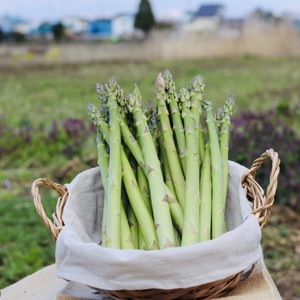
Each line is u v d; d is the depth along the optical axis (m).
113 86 0.65
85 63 7.35
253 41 7.52
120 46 8.59
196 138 0.64
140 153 0.62
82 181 0.64
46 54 8.23
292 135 1.93
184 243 0.58
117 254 0.53
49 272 0.73
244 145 1.81
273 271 1.35
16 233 1.52
